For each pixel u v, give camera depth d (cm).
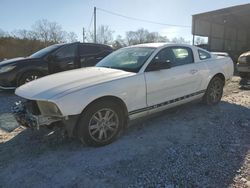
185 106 588
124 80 406
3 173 331
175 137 422
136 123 486
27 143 416
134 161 346
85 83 380
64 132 389
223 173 314
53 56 851
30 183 307
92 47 937
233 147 384
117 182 301
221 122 491
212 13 2086
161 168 327
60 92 357
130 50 508
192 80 521
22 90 400
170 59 491
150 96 442
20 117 395
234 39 2758
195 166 331
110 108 393
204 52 580
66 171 328
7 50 3766
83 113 368
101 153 371
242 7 1872
